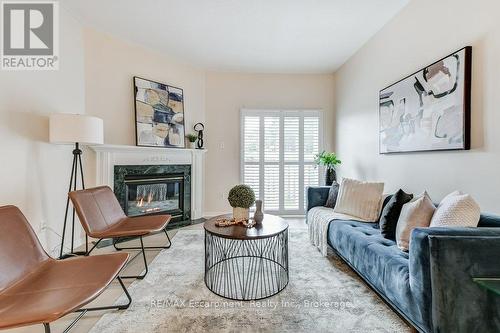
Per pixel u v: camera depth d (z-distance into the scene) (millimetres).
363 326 1604
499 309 1270
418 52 2463
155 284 2133
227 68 4520
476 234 1324
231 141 4676
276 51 3826
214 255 2754
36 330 1581
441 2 2170
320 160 4301
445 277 1280
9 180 2193
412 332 1538
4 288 1362
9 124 2205
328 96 4703
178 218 4164
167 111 4008
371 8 2723
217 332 1550
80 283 1420
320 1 2611
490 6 1751
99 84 3303
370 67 3406
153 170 3801
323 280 2211
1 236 1462
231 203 2373
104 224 2404
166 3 2678
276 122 4711
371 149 3381
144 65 3766
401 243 1824
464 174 1965
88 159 3195
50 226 2633
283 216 4691
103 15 2910
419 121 2408
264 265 2506
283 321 1655
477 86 1849
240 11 2807
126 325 1610
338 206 2961
